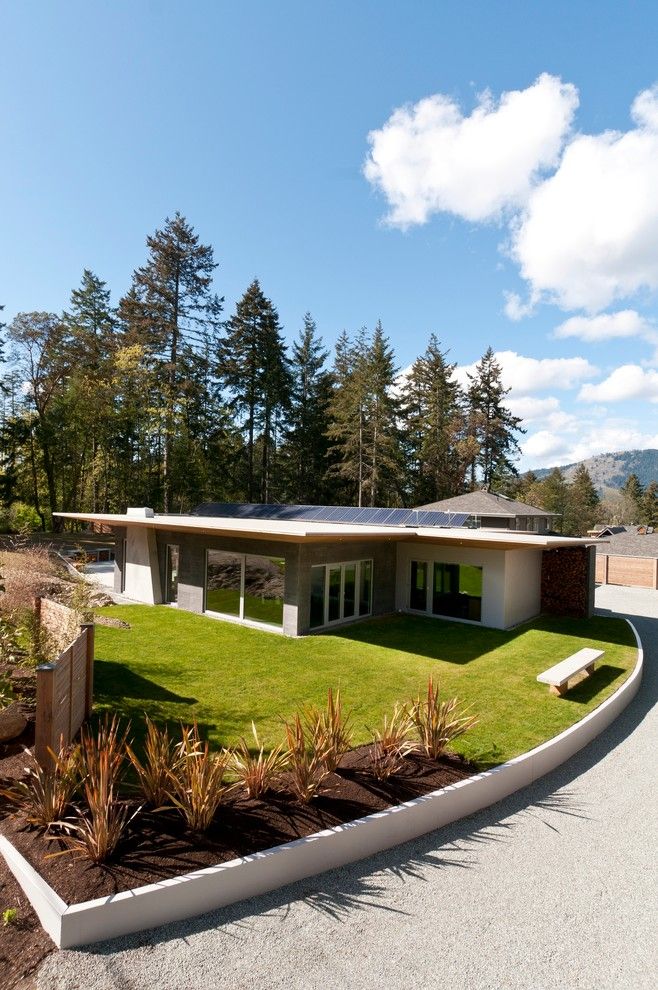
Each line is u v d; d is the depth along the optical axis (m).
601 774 7.45
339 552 15.20
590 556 17.64
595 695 10.06
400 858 5.29
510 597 15.79
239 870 4.49
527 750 7.39
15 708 7.50
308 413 47.94
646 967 4.01
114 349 40.22
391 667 11.36
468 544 15.30
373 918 4.40
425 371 52.38
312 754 6.24
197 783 4.87
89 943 3.86
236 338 42.66
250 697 9.22
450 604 16.66
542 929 4.37
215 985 3.62
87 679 7.86
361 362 46.41
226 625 14.88
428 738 6.79
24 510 34.34
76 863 4.38
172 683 9.79
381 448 44.19
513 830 5.93
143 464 39.03
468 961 3.98
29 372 37.62
